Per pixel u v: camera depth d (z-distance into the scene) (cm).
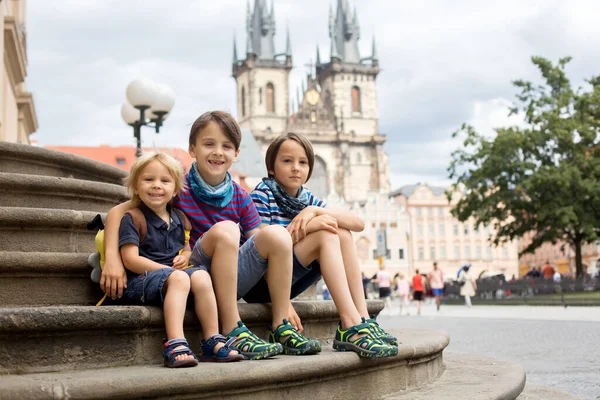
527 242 10681
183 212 383
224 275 348
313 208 393
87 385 248
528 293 2986
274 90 11425
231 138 390
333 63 11288
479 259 10175
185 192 388
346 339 359
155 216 363
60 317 283
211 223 387
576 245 4066
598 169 3856
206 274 341
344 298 371
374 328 365
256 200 422
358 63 11638
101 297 399
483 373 461
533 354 873
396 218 9856
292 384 310
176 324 313
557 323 1524
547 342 1044
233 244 350
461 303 3569
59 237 446
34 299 384
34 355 282
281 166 424
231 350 324
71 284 392
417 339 456
